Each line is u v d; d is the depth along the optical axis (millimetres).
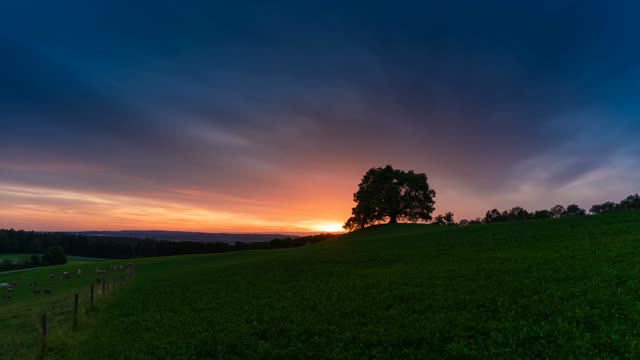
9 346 23453
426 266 37125
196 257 98125
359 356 16719
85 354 20828
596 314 17375
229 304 30078
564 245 37906
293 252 77500
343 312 23562
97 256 178500
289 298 29766
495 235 52281
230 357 18141
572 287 22016
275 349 18594
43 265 138875
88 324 27859
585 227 46938
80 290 52625
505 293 23000
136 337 23094
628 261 26531
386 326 19906
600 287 21312
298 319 23078
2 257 151625
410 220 108188
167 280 52281
